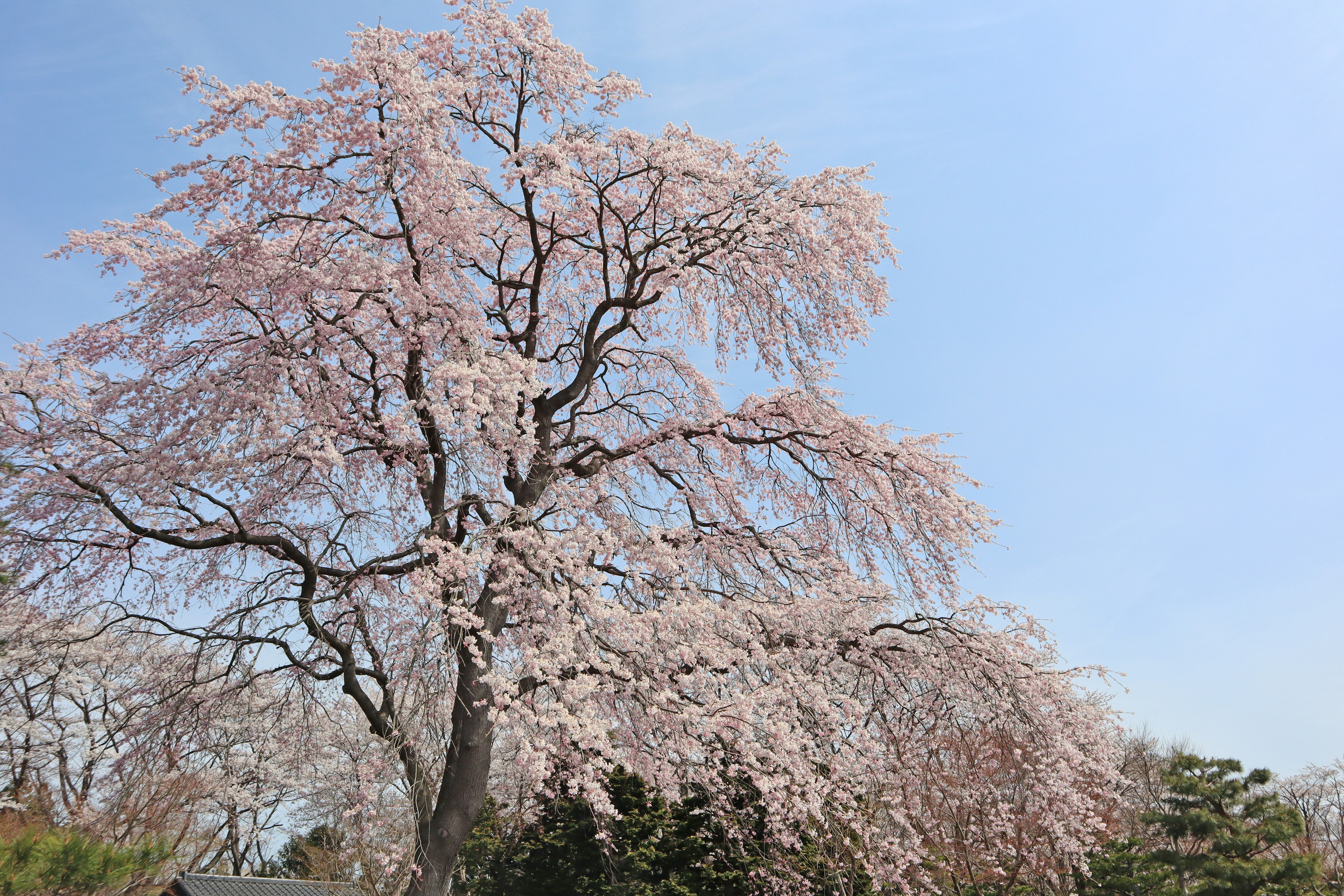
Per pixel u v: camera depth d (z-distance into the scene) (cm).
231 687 938
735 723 875
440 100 1014
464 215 994
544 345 1366
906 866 993
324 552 904
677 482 1257
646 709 882
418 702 734
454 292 1012
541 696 880
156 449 809
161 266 934
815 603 1034
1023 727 1063
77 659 1302
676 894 1325
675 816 1408
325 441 847
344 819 811
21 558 861
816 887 1150
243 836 1794
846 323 1096
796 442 1183
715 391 1373
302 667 866
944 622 1079
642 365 1416
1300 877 1057
